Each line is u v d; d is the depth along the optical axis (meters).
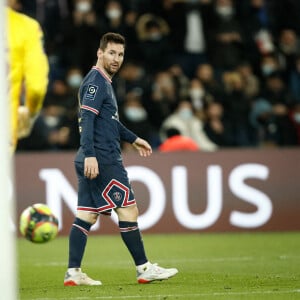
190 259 39.50
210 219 52.91
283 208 53.66
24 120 33.31
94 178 28.50
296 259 39.00
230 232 53.12
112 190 28.58
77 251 29.05
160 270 29.16
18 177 51.59
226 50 69.50
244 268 35.22
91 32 66.56
